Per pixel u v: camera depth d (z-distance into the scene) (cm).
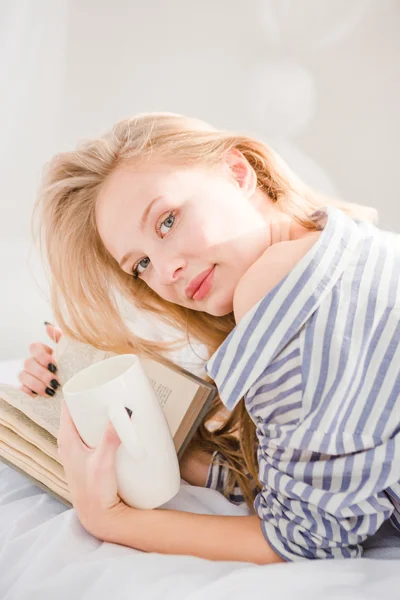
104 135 83
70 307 94
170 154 76
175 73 144
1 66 132
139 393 61
